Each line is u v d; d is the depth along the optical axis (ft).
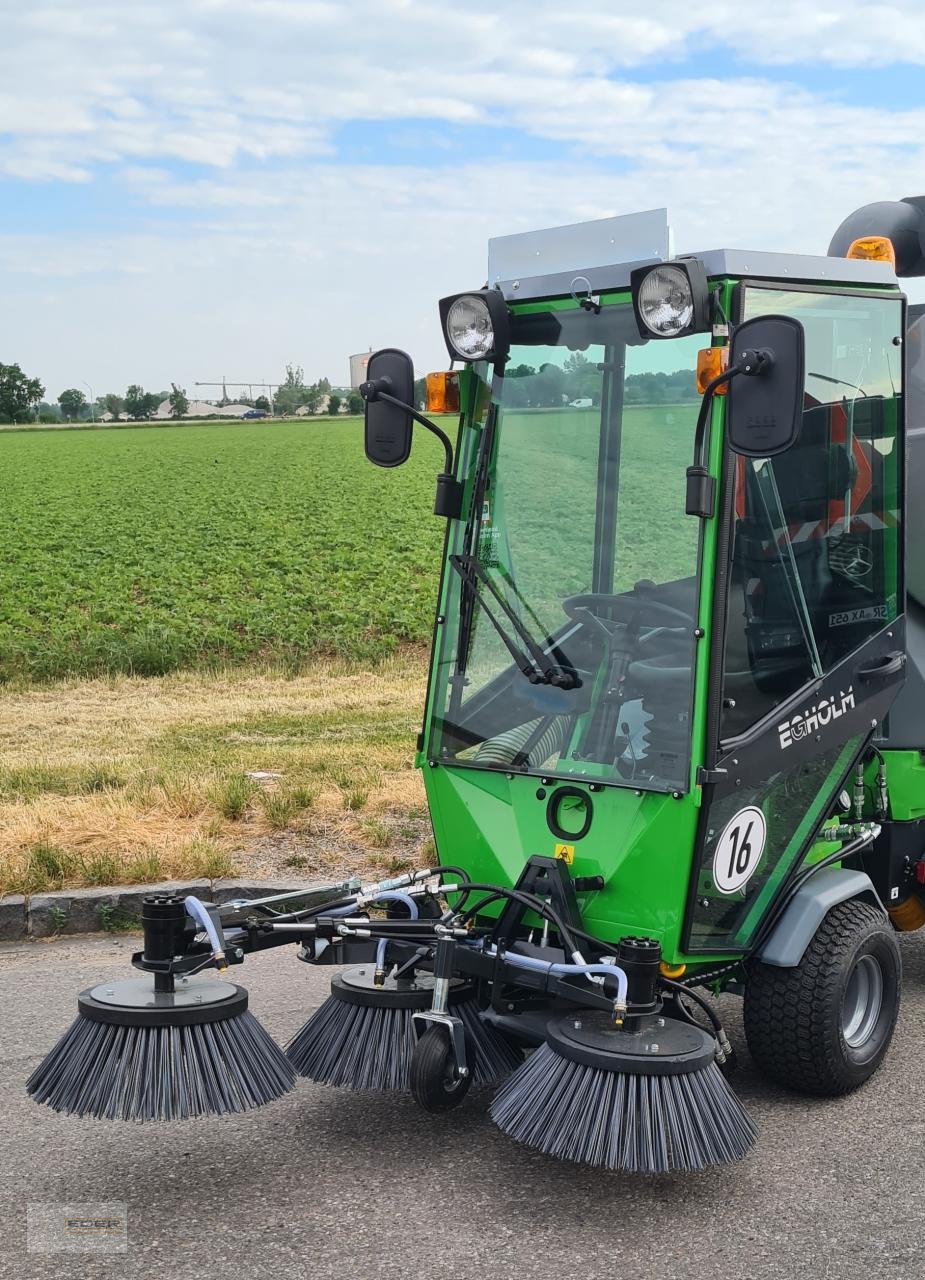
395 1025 14.33
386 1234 11.99
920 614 18.49
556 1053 12.51
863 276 15.60
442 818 15.40
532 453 14.87
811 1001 14.71
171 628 65.77
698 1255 11.64
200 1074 12.57
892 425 16.51
